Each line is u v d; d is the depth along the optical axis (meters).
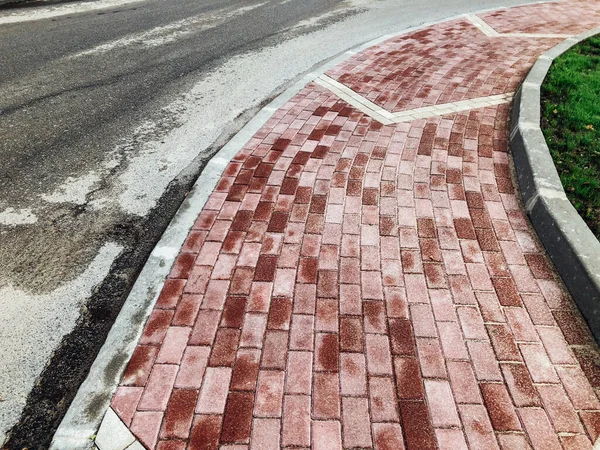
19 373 2.67
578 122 4.85
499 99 5.69
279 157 4.58
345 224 3.68
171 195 4.23
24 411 2.49
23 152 4.83
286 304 3.00
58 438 2.30
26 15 9.55
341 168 4.38
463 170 4.33
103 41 8.10
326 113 5.46
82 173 4.52
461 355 2.69
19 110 5.68
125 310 2.97
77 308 3.09
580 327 2.86
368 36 8.59
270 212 3.82
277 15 9.85
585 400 2.47
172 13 9.91
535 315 2.93
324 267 3.28
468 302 3.02
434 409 2.42
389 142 4.80
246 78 6.76
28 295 3.18
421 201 3.93
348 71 6.74
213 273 3.24
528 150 4.21
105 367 2.62
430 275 3.21
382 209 3.84
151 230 3.81
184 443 2.27
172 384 2.53
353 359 2.67
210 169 4.39
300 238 3.55
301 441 2.28
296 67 7.17
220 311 2.96
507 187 4.10
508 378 2.57
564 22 8.95
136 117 5.61
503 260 3.33
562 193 3.65
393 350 2.71
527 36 8.18
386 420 2.38
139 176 4.49
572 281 3.05
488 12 9.82
